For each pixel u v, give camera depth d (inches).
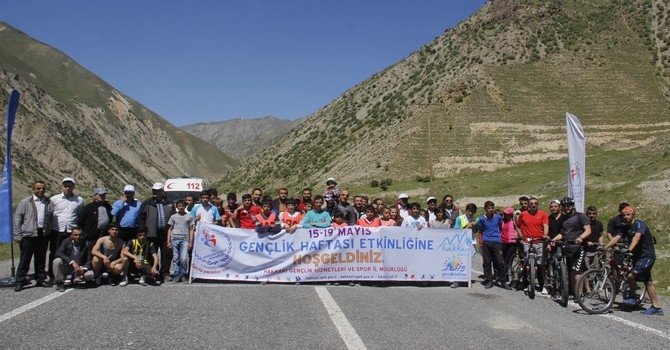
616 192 1385.3
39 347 247.1
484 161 3095.5
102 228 419.2
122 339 262.8
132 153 6476.4
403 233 454.0
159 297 370.3
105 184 4448.8
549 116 3457.2
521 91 3698.3
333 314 326.6
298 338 271.4
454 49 4702.3
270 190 3986.2
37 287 401.1
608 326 319.9
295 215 468.4
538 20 4557.1
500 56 4165.8
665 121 3366.1
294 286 431.8
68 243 397.4
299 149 4618.6
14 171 3004.4
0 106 3764.8
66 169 3895.2
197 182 932.0
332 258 448.5
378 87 4926.2
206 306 343.9
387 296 396.5
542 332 299.3
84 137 5275.6
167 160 7691.9
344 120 4682.6
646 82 3774.6
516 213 477.4
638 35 4296.3
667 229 1018.7
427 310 347.9
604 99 3599.9
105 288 402.3
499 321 322.3
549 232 425.1
